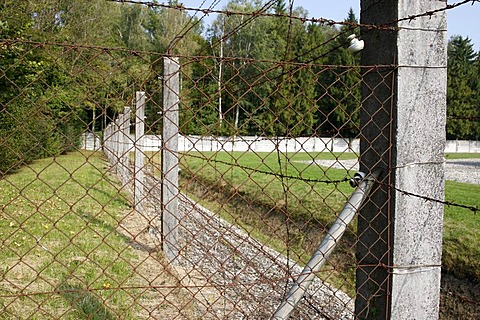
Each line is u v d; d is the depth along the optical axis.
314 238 7.95
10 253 5.23
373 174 2.52
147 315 3.74
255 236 8.53
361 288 2.67
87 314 3.55
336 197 10.14
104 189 11.25
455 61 43.88
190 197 9.93
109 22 29.84
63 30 23.02
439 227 2.52
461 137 43.19
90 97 2.52
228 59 2.24
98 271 4.79
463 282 5.96
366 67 2.44
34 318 3.42
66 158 17.61
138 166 8.54
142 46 39.16
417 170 2.48
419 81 2.46
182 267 5.55
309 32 30.81
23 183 11.65
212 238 7.37
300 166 18.91
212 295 4.62
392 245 2.46
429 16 2.46
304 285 2.49
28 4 18.33
